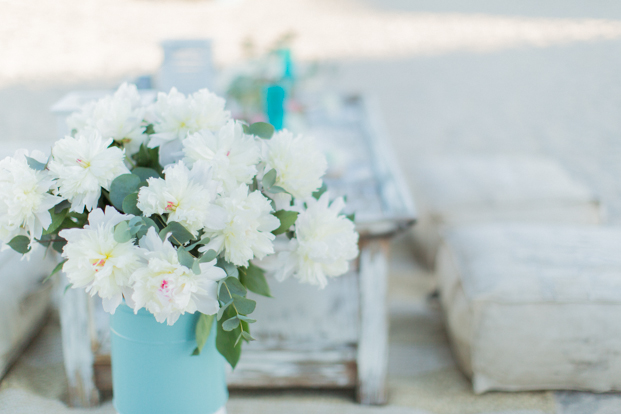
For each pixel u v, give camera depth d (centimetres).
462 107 569
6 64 664
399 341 249
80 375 219
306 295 220
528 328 217
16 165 166
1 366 223
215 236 168
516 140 480
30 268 237
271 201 176
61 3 1066
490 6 1184
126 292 165
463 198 288
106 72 639
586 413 218
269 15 1056
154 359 182
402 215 214
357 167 255
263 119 293
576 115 541
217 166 168
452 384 231
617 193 377
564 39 855
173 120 174
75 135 176
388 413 221
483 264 229
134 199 169
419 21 1019
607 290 218
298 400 226
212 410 189
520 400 223
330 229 175
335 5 1205
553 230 244
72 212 175
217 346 179
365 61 736
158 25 924
